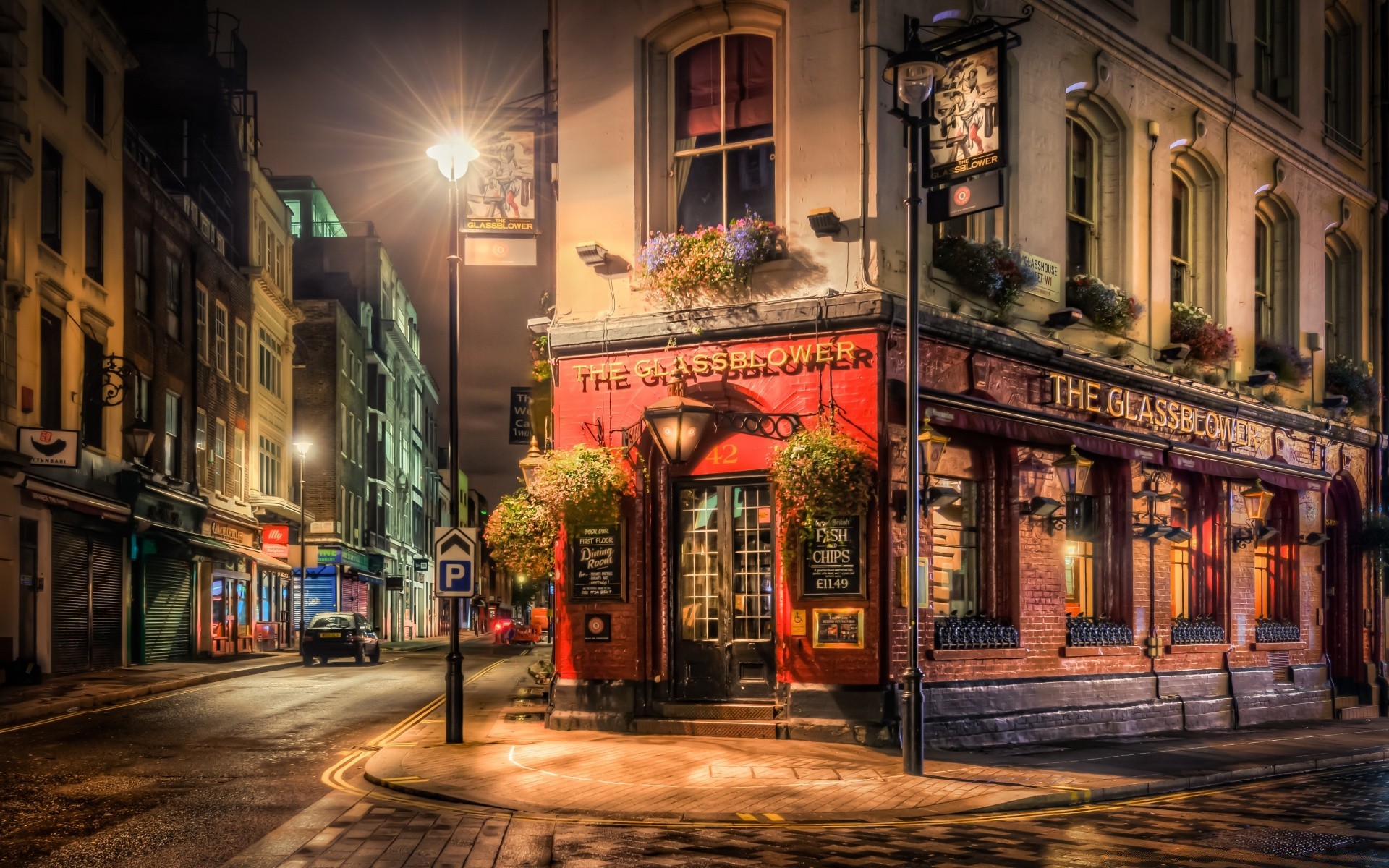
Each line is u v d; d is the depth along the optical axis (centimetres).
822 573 1402
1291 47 2300
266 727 1609
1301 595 2245
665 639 1492
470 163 1592
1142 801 1139
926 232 1505
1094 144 1862
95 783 1118
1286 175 2238
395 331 6938
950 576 1538
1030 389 1636
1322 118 2373
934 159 1398
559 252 1593
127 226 2961
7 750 1338
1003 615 1592
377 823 938
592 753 1295
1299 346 2278
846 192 1432
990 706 1518
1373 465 2508
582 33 1595
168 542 3114
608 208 1565
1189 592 1992
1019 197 1641
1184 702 1862
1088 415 1748
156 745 1400
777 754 1302
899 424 1416
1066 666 1666
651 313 1519
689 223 1552
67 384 2564
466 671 3047
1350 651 2395
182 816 956
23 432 2277
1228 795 1193
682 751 1313
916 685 1198
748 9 1509
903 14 1470
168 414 3300
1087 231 1834
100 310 2759
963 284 1548
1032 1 1656
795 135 1463
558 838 884
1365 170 2528
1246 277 2131
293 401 5384
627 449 1514
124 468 2866
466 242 1589
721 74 1541
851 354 1410
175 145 3878
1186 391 1923
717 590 1487
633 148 1553
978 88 1363
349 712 1820
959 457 1570
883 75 1219
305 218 6800
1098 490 1823
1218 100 2038
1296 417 2220
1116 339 1823
